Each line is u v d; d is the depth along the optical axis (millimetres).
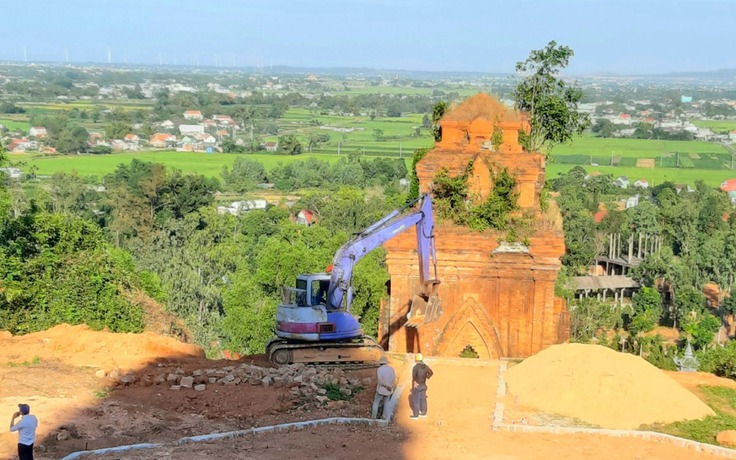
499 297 34500
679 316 91000
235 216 126688
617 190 185500
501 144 35906
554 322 34625
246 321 56156
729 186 194375
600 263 122625
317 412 24688
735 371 32531
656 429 24062
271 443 21766
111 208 131625
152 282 51625
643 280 100625
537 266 34062
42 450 20156
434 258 32906
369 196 152875
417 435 22938
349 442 22156
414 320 31656
